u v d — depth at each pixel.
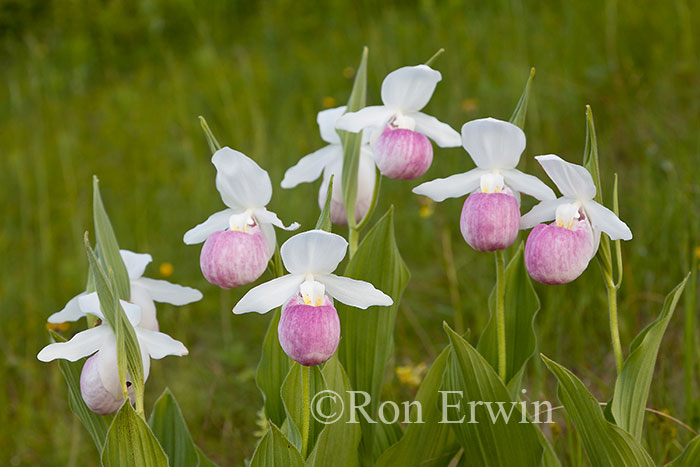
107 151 8.87
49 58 11.96
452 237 6.18
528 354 3.06
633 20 7.88
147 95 10.41
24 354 5.66
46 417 4.99
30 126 9.84
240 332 5.78
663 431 3.48
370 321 3.18
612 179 5.90
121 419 2.48
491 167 2.84
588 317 4.73
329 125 3.55
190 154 7.93
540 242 2.62
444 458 3.29
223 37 11.88
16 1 12.90
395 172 3.11
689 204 4.90
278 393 3.08
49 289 6.28
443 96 7.90
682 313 4.54
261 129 7.79
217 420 4.84
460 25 9.38
